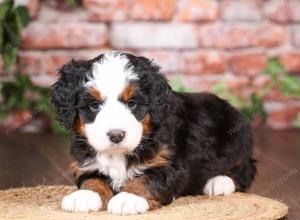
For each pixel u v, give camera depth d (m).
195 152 3.87
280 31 7.20
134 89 3.47
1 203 3.74
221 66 7.16
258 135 6.69
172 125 3.69
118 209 3.36
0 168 5.03
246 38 7.15
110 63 3.55
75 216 3.32
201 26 7.11
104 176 3.71
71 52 7.03
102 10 6.98
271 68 7.05
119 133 3.35
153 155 3.59
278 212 3.51
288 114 7.24
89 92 3.49
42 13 6.96
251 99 6.87
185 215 3.36
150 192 3.52
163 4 7.02
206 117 4.03
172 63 7.12
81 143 3.65
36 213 3.44
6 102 6.75
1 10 6.18
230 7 7.11
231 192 4.05
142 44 7.07
